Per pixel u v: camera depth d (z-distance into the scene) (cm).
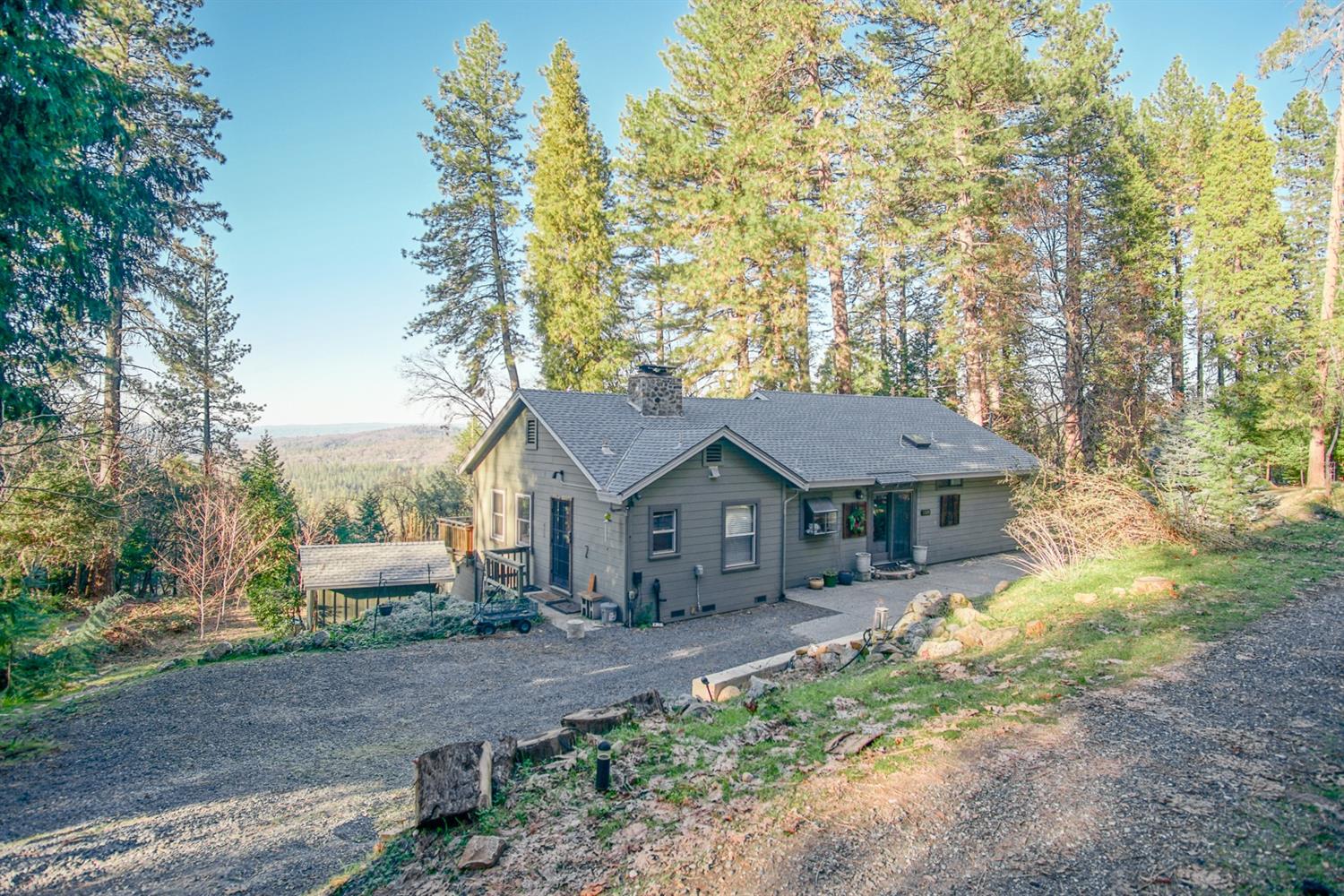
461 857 422
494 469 1906
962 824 400
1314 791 394
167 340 2238
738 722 621
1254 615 766
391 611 1378
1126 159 2525
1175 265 3058
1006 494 2016
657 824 441
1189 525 1141
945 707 589
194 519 1831
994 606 988
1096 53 2431
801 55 2411
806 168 2444
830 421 1920
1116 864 348
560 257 2631
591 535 1393
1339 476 2280
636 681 969
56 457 1680
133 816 577
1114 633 748
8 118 843
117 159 1366
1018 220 1961
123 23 1941
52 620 981
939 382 3212
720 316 2736
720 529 1400
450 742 757
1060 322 1953
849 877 363
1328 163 3153
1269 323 2252
